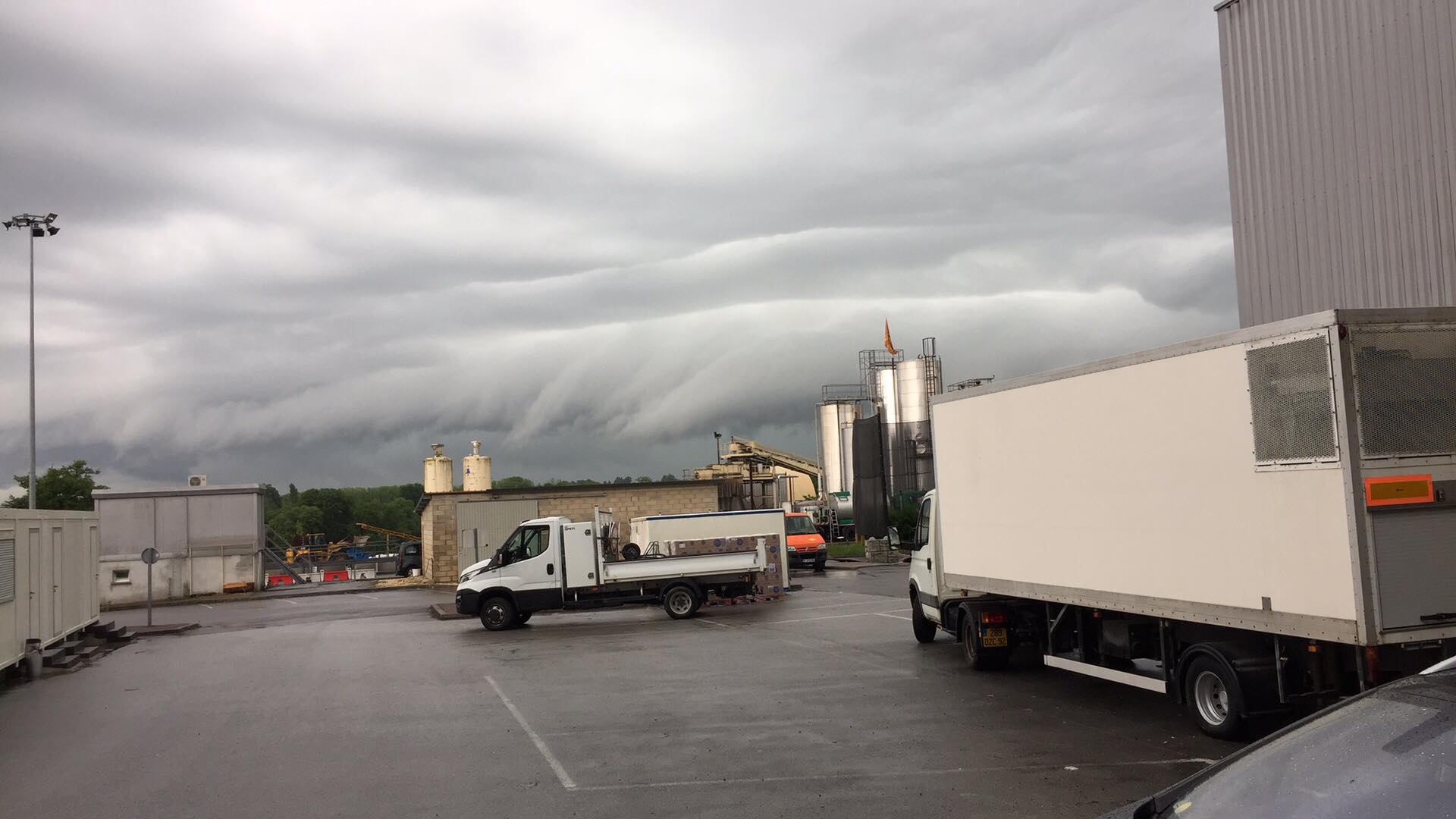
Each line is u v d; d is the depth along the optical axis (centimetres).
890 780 848
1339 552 782
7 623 1728
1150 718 1097
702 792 824
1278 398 843
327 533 16438
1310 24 1689
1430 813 295
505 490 4575
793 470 8269
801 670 1498
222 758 1019
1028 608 1412
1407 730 331
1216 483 915
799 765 908
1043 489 1197
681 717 1156
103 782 935
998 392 1300
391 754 1010
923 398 6619
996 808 757
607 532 2653
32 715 1373
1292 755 358
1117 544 1059
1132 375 1032
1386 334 791
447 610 2973
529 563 2459
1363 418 780
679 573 2509
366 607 3541
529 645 2016
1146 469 1012
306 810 809
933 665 1515
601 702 1280
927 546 1688
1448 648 797
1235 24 1838
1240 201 1836
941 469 1463
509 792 845
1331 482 790
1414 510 781
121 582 4497
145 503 4572
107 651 2292
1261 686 908
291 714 1280
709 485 4669
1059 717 1105
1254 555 870
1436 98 1498
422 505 5359
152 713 1341
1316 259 1688
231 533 4634
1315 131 1688
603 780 877
